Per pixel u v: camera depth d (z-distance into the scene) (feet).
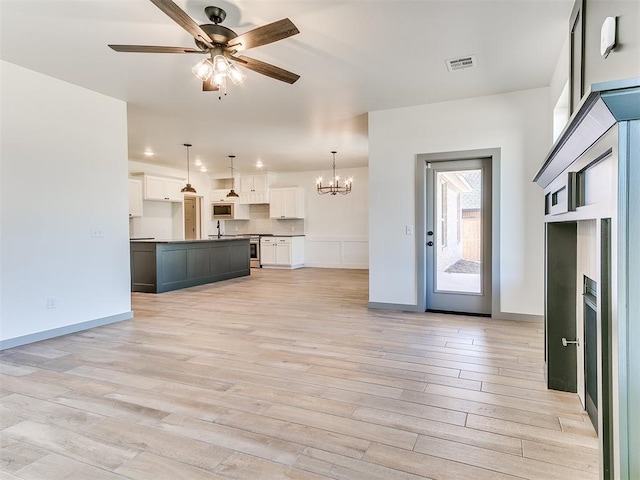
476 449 5.79
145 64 10.87
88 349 10.67
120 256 14.06
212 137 19.80
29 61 10.68
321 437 6.15
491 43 9.75
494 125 13.62
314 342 11.19
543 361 9.45
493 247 13.75
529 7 8.12
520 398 7.47
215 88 9.38
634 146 3.33
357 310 15.46
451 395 7.63
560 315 7.75
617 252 3.45
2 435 6.23
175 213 31.19
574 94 8.09
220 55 7.95
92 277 13.07
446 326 12.84
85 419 6.73
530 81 12.38
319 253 32.68
